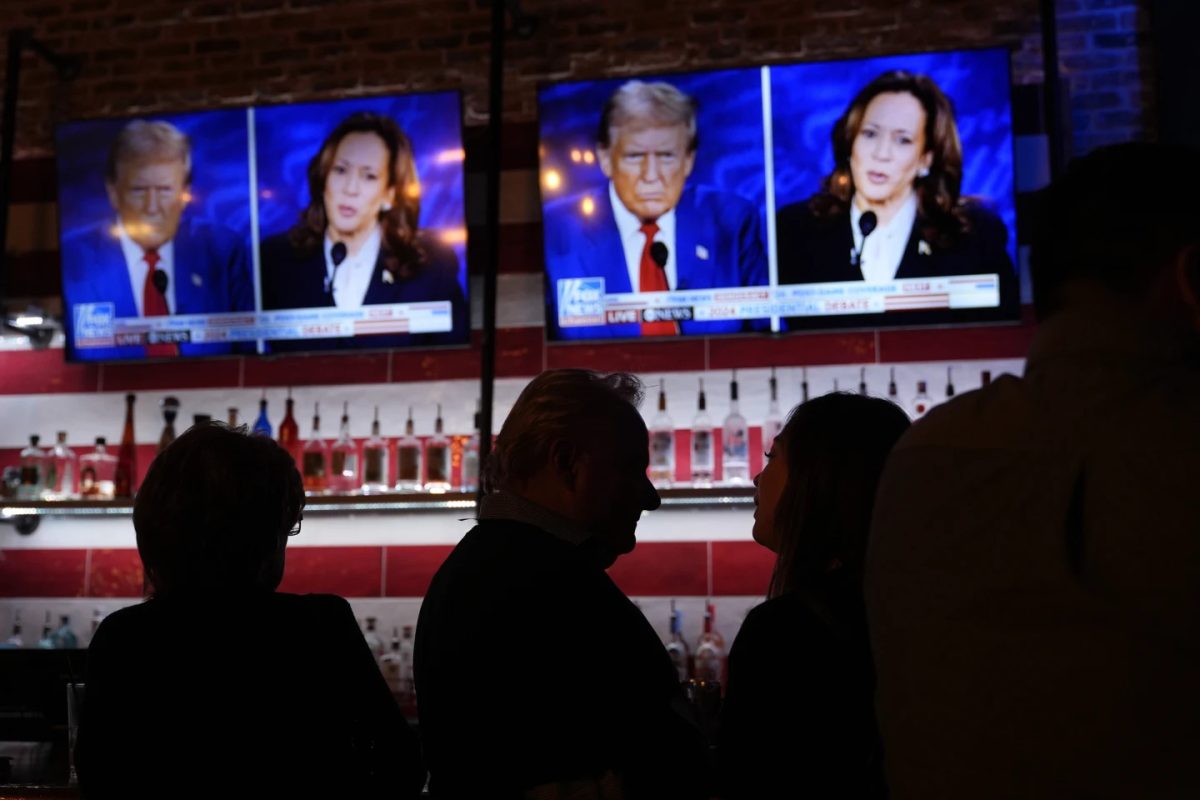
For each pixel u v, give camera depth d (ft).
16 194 14.43
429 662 4.82
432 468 12.82
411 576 12.97
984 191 11.65
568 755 4.40
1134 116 12.32
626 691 4.57
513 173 13.44
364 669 5.41
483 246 13.33
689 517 12.58
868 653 4.24
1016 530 2.74
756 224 12.08
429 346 12.72
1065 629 2.62
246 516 5.23
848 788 4.12
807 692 4.19
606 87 12.50
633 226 12.32
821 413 4.84
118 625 5.16
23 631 13.44
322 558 13.17
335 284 12.92
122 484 13.41
